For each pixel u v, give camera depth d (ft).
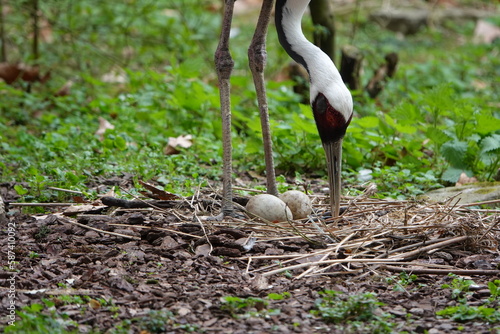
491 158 41.16
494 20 88.12
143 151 44.45
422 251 29.27
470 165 42.24
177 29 70.38
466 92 64.18
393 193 37.83
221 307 23.95
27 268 27.37
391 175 39.55
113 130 45.85
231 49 70.28
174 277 26.76
